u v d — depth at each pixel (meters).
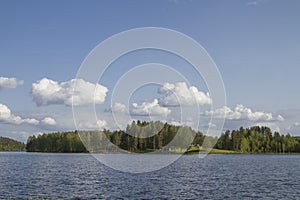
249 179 52.47
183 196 36.31
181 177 54.62
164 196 36.31
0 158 128.50
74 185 44.59
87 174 59.62
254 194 37.69
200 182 48.22
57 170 68.94
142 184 45.62
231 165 86.44
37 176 56.66
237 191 39.78
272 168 76.50
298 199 34.84
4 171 67.00
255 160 113.06
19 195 36.44
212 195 37.06
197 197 35.81
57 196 36.12
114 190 40.22
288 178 54.09
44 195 36.59
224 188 42.19
